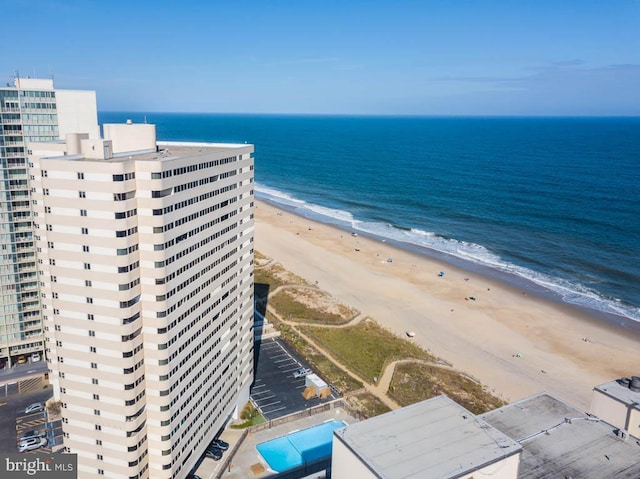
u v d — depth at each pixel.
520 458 61.19
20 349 104.94
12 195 96.31
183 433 74.38
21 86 95.50
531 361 122.69
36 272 101.94
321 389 104.06
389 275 177.12
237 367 93.88
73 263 63.28
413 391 107.69
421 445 60.78
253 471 83.31
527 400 78.81
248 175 88.69
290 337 129.88
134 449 68.44
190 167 68.94
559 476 62.41
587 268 183.00
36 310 104.19
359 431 63.28
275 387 107.69
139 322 66.06
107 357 65.25
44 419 92.25
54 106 97.00
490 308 152.12
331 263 188.12
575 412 75.75
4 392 99.25
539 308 152.75
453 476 55.69
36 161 81.94
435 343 130.62
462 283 171.00
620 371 118.94
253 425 94.06
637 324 143.38
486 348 128.62
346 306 149.38
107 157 68.44
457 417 66.31
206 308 78.06
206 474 81.62
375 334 133.12
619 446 68.06
